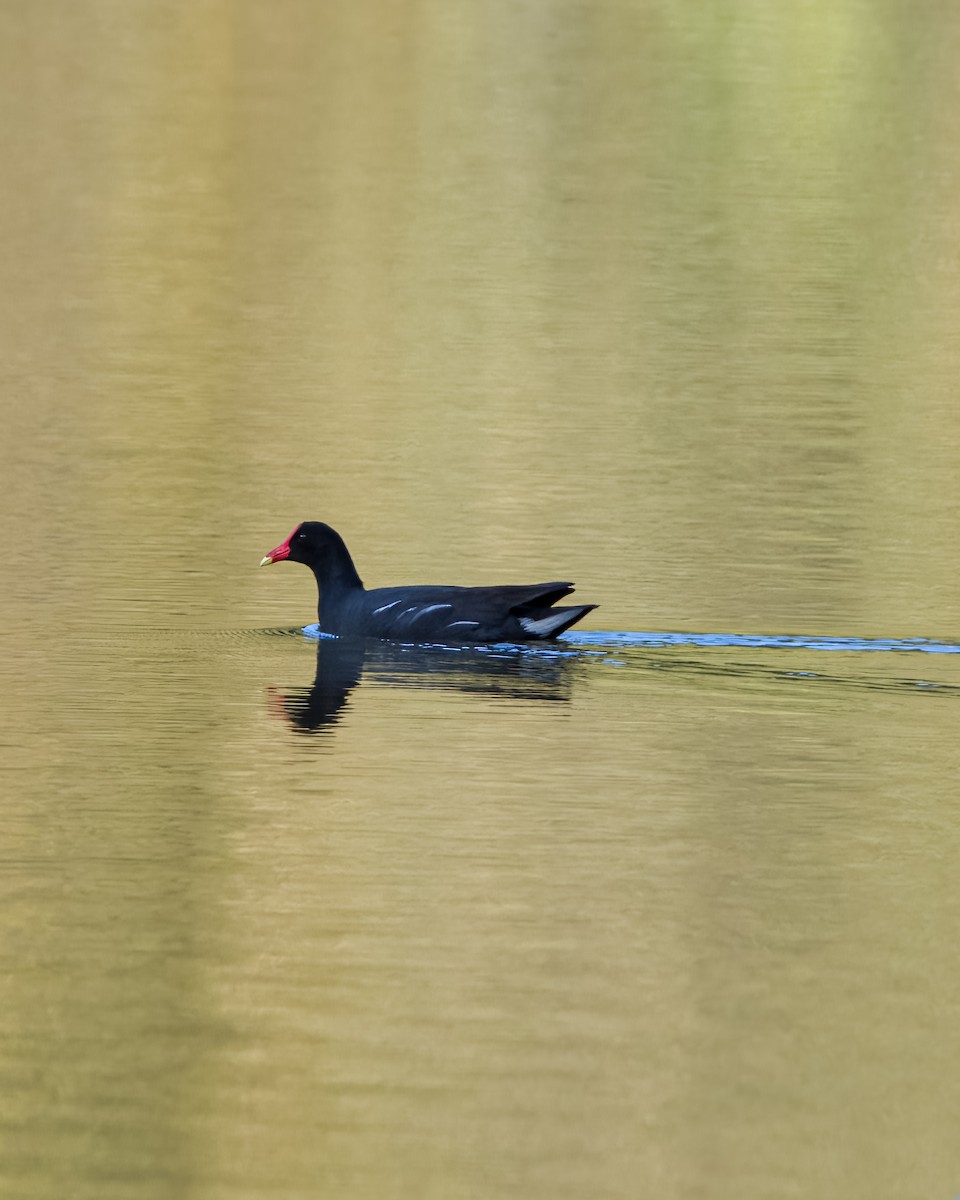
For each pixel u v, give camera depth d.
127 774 14.63
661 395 32.78
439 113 55.59
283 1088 9.45
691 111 56.06
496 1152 8.87
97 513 25.02
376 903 11.93
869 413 31.81
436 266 41.69
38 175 48.69
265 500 25.95
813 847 13.12
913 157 51.62
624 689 17.42
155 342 35.81
